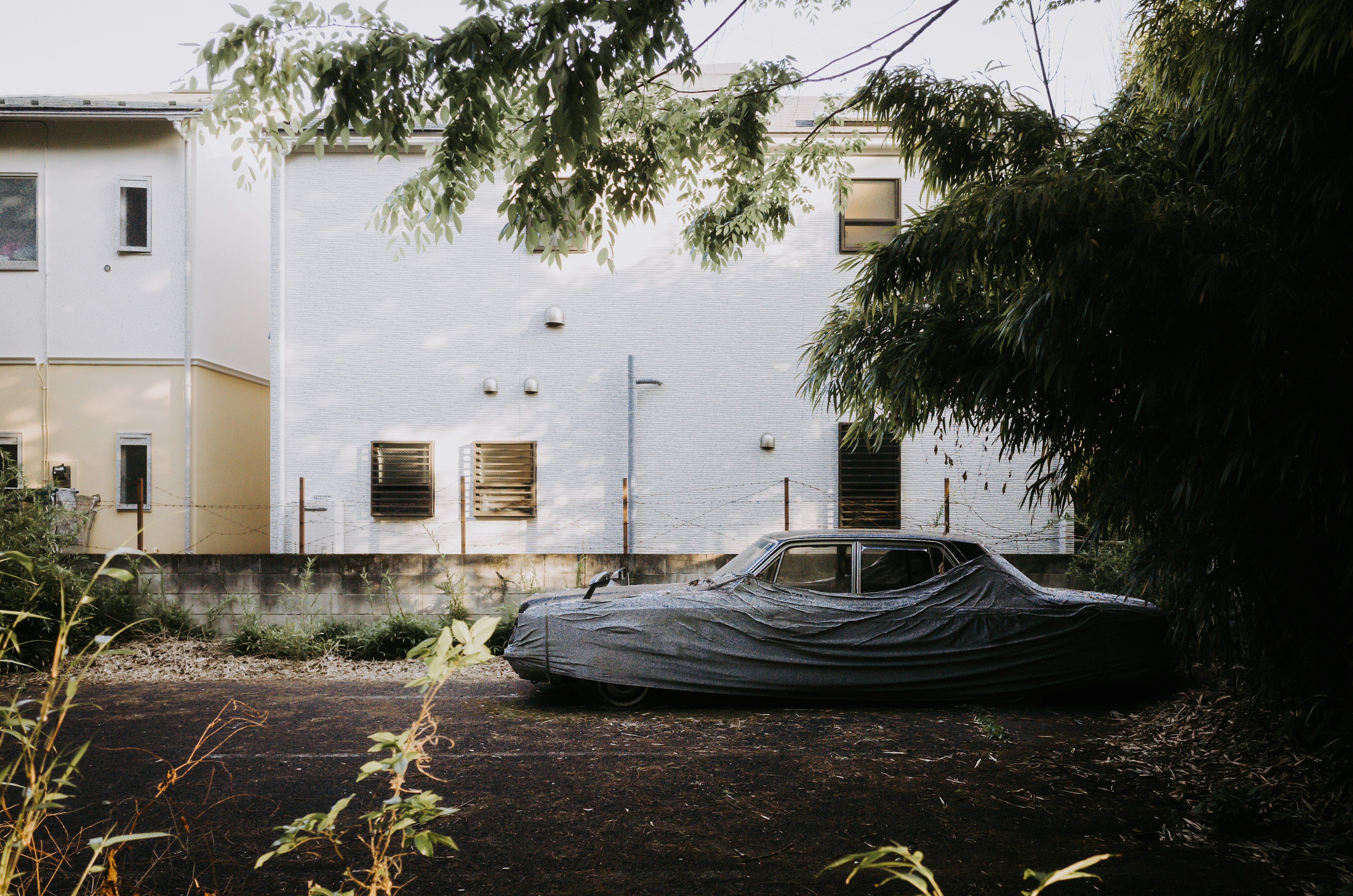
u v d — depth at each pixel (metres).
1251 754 4.83
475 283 11.95
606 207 5.36
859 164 11.87
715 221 6.48
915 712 6.32
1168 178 4.29
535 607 6.54
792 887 3.37
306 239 11.88
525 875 3.48
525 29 3.84
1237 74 3.59
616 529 11.84
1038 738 5.57
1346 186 3.48
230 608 9.23
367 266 11.90
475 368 11.93
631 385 11.81
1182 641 5.04
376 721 6.10
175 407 12.17
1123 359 3.90
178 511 12.13
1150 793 4.47
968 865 3.58
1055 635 6.36
